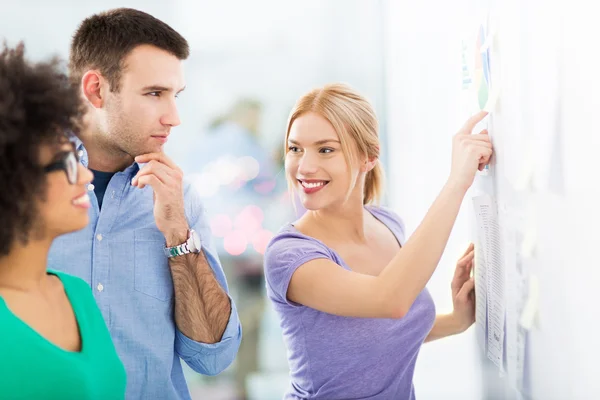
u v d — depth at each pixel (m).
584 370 1.00
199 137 3.81
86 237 1.46
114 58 1.40
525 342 1.26
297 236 1.50
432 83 2.13
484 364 1.76
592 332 0.97
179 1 3.81
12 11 3.56
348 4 3.71
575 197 1.00
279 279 1.45
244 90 3.83
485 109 1.43
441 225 1.36
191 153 3.74
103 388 1.02
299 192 1.52
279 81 3.83
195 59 3.84
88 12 3.65
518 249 1.27
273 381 3.59
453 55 1.83
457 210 1.37
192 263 1.50
